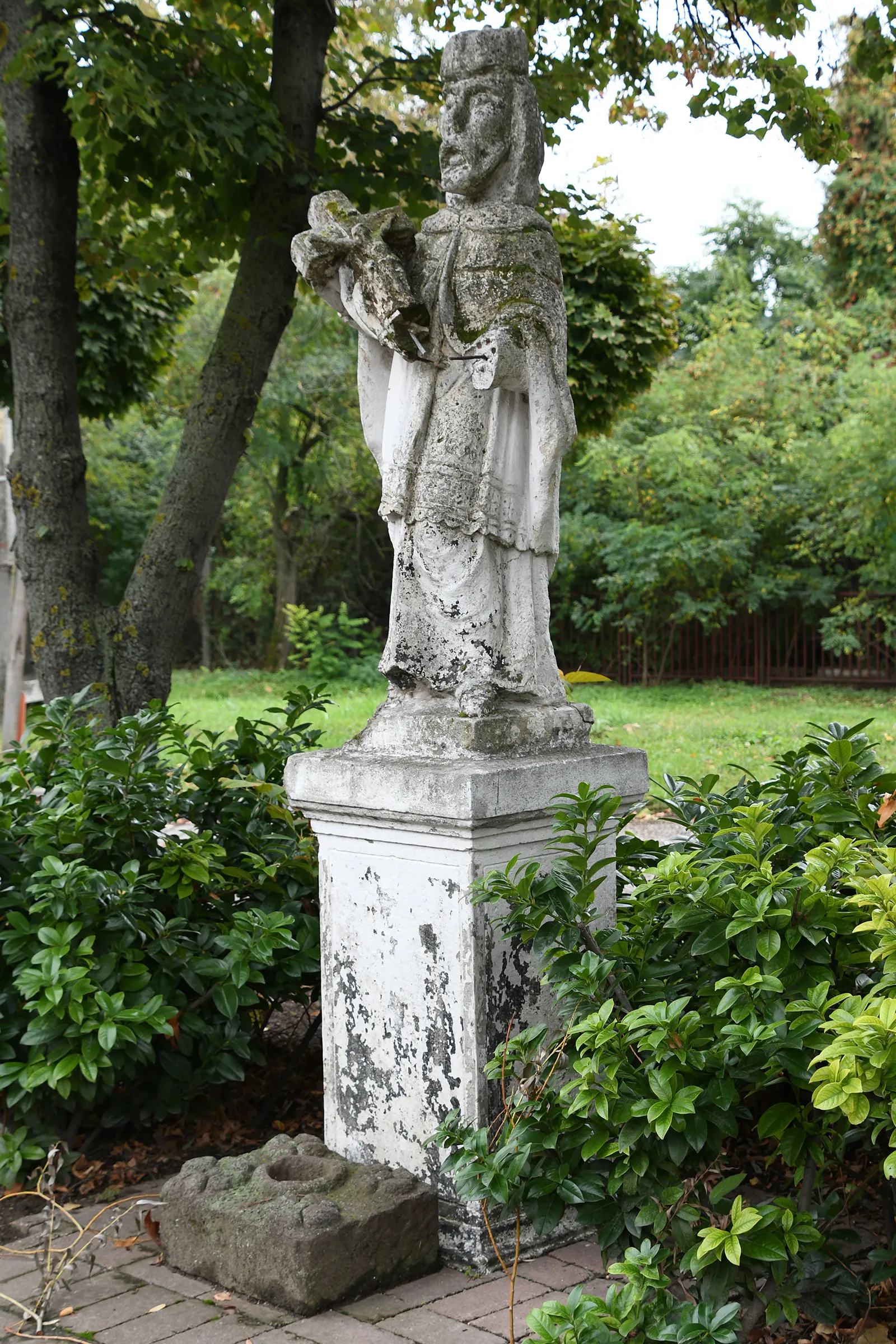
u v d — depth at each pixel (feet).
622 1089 8.66
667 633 67.92
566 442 11.54
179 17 24.14
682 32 23.16
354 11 28.30
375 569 84.17
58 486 21.68
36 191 21.25
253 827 15.06
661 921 10.44
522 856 11.11
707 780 13.92
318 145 23.79
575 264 30.83
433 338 11.62
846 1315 9.25
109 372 32.99
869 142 67.21
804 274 75.66
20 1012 13.10
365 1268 10.11
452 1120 9.61
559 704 12.05
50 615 21.71
